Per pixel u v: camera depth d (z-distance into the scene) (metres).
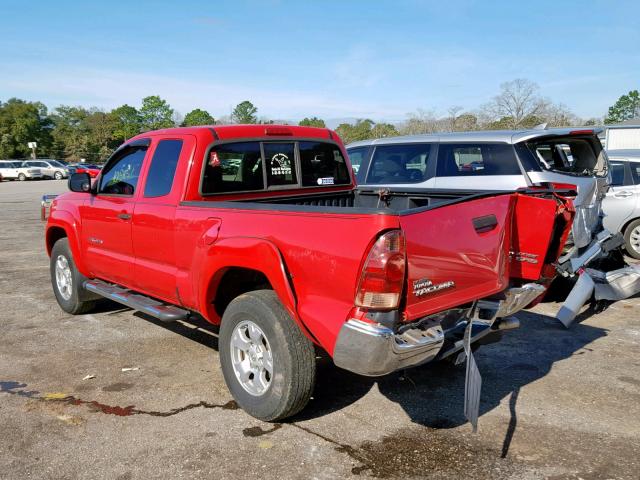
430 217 3.27
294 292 3.44
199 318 6.11
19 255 10.42
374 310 3.09
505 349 5.25
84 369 4.78
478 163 7.29
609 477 3.17
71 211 5.87
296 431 3.70
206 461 3.36
